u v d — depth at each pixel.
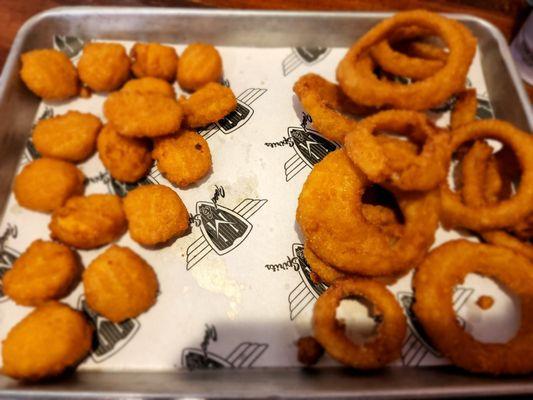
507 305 0.26
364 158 0.25
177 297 0.26
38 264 0.25
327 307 0.24
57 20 0.33
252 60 0.34
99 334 0.25
